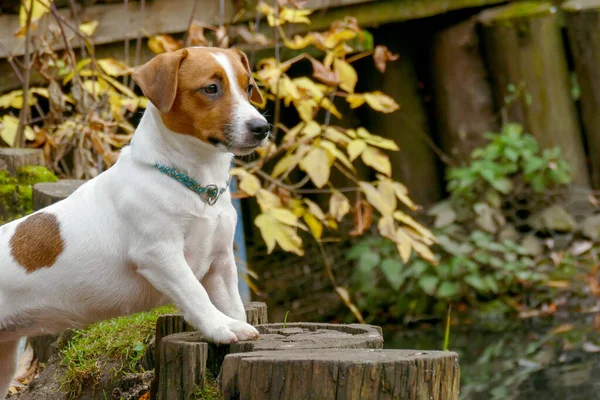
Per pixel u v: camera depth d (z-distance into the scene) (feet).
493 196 28.86
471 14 30.07
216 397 11.43
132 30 25.32
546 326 25.76
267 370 10.41
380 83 30.22
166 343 11.81
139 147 12.32
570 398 19.19
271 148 21.50
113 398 13.89
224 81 12.05
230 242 12.78
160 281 12.06
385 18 27.84
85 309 12.84
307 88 20.90
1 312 12.93
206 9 25.40
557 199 29.32
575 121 29.76
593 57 29.32
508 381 20.79
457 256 27.84
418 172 30.22
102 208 12.54
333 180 29.60
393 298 28.12
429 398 10.32
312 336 11.93
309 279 28.78
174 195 12.04
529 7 29.35
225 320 11.80
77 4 24.82
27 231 12.93
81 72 21.88
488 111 29.86
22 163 19.67
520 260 28.81
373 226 28.96
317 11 26.96
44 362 17.12
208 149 12.19
